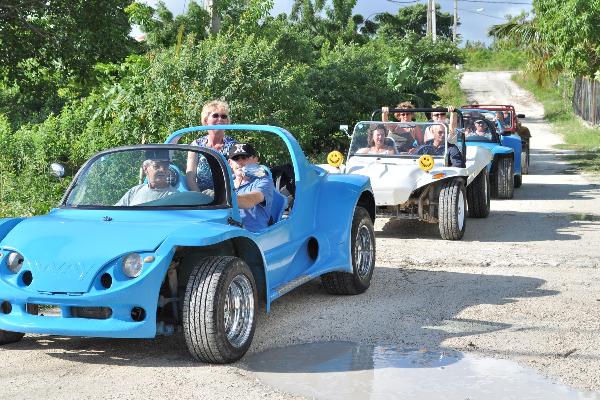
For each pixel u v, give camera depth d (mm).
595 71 25594
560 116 51531
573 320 6367
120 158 6055
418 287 7648
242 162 6504
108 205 5828
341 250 6992
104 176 6004
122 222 5461
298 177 6832
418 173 10477
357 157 11164
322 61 24234
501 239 10516
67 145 13523
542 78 40844
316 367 5184
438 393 4684
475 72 80688
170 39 23828
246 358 5395
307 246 6938
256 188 6406
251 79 12984
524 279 7973
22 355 5492
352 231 7215
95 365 5250
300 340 5828
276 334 5988
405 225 11906
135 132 12734
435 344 5699
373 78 23297
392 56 34469
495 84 69938
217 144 7344
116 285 4918
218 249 5695
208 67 12781
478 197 12352
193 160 5941
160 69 12734
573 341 5770
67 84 26516
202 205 5773
